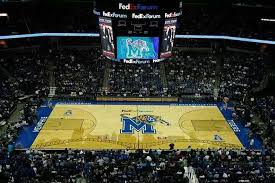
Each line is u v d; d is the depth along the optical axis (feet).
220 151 91.35
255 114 130.72
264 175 76.13
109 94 143.13
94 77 152.46
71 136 110.01
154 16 97.81
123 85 147.74
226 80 152.97
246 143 107.55
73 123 119.75
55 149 100.94
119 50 102.99
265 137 109.29
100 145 104.53
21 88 143.74
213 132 114.93
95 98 141.69
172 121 122.93
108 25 100.01
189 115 128.67
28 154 88.48
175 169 79.61
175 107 136.15
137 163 82.64
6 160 82.28
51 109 131.44
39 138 108.06
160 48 103.19
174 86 148.56
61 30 163.94
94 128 116.16
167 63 162.09
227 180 74.23
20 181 73.10
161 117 126.11
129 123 120.57
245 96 142.20
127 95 142.92
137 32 100.37
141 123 120.67
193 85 149.48
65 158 84.84
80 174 76.74
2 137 106.42
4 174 75.51
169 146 103.65
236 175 75.61
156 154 90.99
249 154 89.86
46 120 121.60
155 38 101.40
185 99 143.02
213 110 133.80
